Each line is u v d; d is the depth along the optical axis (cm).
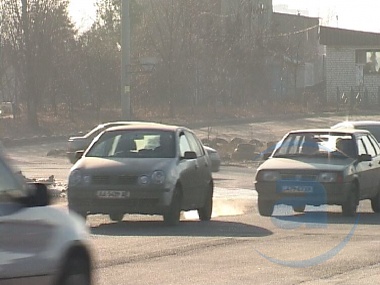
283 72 19075
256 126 13812
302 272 3083
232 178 7644
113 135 4700
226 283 2842
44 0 13662
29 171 8138
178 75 15588
